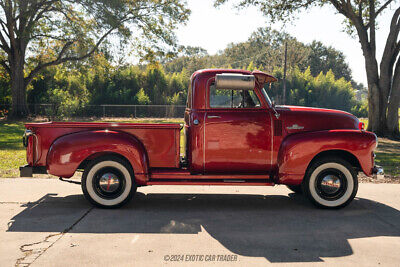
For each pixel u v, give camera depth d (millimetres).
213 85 5758
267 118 5707
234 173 5844
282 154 5648
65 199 6203
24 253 3895
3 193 6578
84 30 30812
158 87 41938
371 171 5715
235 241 4312
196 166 5711
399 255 3938
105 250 3996
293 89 47781
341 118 5914
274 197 6574
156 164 5703
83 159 5449
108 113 38688
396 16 20062
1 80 35812
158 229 4727
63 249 4012
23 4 29438
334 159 5641
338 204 5703
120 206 5645
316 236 4508
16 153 11477
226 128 5660
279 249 4066
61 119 33656
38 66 34062
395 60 20719
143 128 5645
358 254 3951
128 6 31016
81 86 39125
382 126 20922
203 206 5918
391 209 5801
